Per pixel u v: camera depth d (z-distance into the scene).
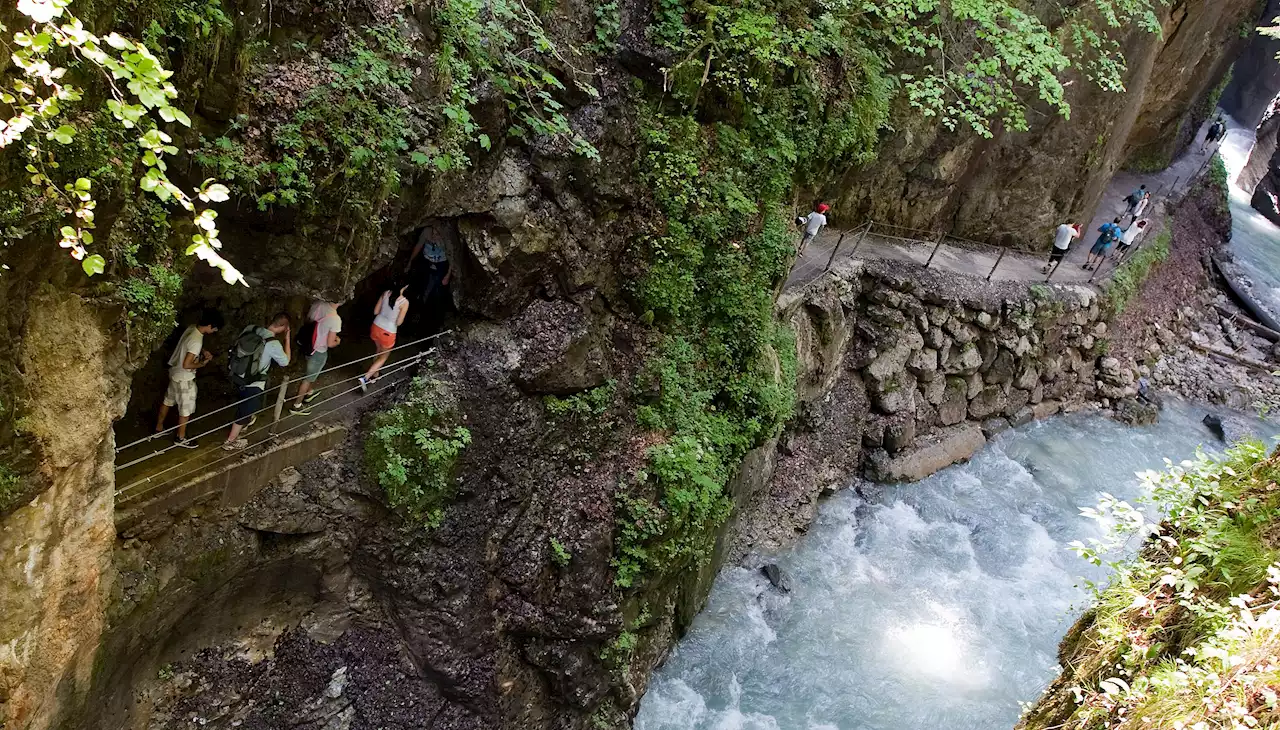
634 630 9.85
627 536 9.45
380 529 8.16
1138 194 22.56
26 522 5.02
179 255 6.00
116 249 5.27
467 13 7.48
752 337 11.01
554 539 9.21
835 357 14.57
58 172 4.59
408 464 8.07
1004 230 19.69
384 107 6.95
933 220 18.23
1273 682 4.33
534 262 8.89
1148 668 5.42
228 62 5.90
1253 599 5.19
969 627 12.78
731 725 10.59
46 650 5.50
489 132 8.10
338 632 8.42
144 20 5.12
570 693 9.40
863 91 11.91
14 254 4.48
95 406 5.39
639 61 9.62
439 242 8.76
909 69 14.38
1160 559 6.45
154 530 6.56
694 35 9.90
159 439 7.04
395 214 7.44
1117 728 4.90
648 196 9.95
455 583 8.55
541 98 8.54
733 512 11.85
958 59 14.73
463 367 8.67
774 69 10.66
